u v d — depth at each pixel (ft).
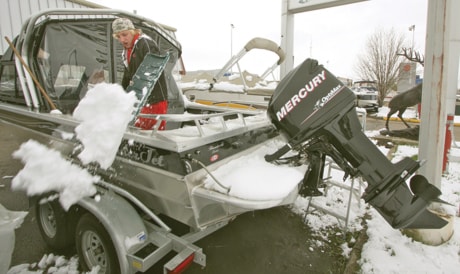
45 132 8.07
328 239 8.43
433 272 6.59
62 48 8.75
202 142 5.43
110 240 5.72
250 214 9.71
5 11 20.81
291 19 18.62
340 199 10.73
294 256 7.68
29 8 22.06
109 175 6.77
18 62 8.71
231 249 8.00
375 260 7.10
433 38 7.29
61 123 7.24
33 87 8.70
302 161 6.40
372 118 37.96
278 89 5.86
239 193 5.08
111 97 5.28
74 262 7.16
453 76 13.08
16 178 6.23
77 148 6.48
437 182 7.75
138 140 5.74
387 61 48.34
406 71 38.40
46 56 8.64
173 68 12.30
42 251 7.70
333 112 5.53
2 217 5.46
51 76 8.75
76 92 9.18
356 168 5.65
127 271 5.44
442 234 7.47
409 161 5.51
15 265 7.11
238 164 6.26
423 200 5.55
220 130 6.09
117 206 5.92
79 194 5.94
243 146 6.85
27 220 9.21
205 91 20.27
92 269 6.28
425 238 7.57
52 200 6.87
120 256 5.42
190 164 5.30
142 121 7.73
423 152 7.84
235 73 20.85
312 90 5.61
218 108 10.73
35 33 8.43
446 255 7.16
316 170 6.23
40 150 6.12
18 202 10.37
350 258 7.39
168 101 10.27
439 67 7.25
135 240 5.60
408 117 37.63
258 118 8.20
